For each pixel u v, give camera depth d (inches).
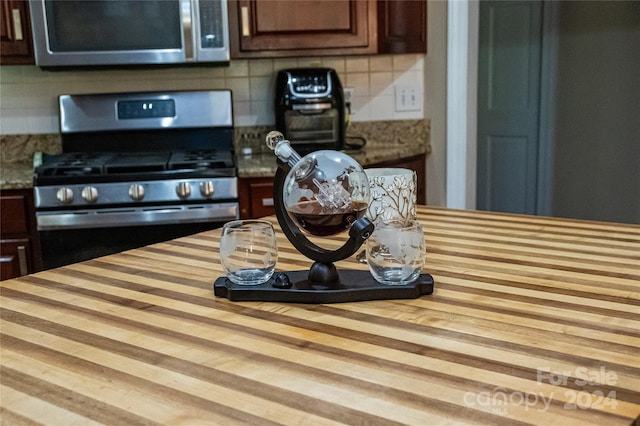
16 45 104.3
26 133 118.5
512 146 163.0
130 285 45.8
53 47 103.2
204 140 120.1
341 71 126.6
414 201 53.7
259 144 125.1
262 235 43.1
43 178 97.3
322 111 115.0
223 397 28.7
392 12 116.1
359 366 31.5
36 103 118.0
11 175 102.2
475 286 43.3
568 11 149.0
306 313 39.3
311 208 40.6
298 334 35.9
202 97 118.2
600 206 153.6
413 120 128.7
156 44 105.7
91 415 27.4
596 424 25.7
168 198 100.2
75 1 102.6
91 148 117.4
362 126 129.0
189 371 31.4
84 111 116.0
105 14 103.6
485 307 39.3
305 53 112.5
